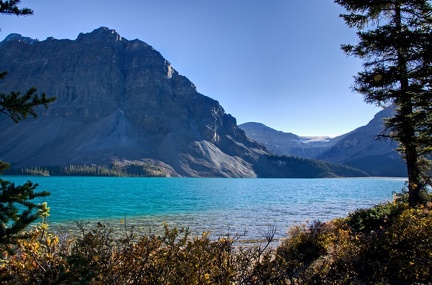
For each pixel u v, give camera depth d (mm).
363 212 15914
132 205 48375
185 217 33938
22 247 4602
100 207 44500
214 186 132250
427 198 15797
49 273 4055
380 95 14430
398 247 8891
